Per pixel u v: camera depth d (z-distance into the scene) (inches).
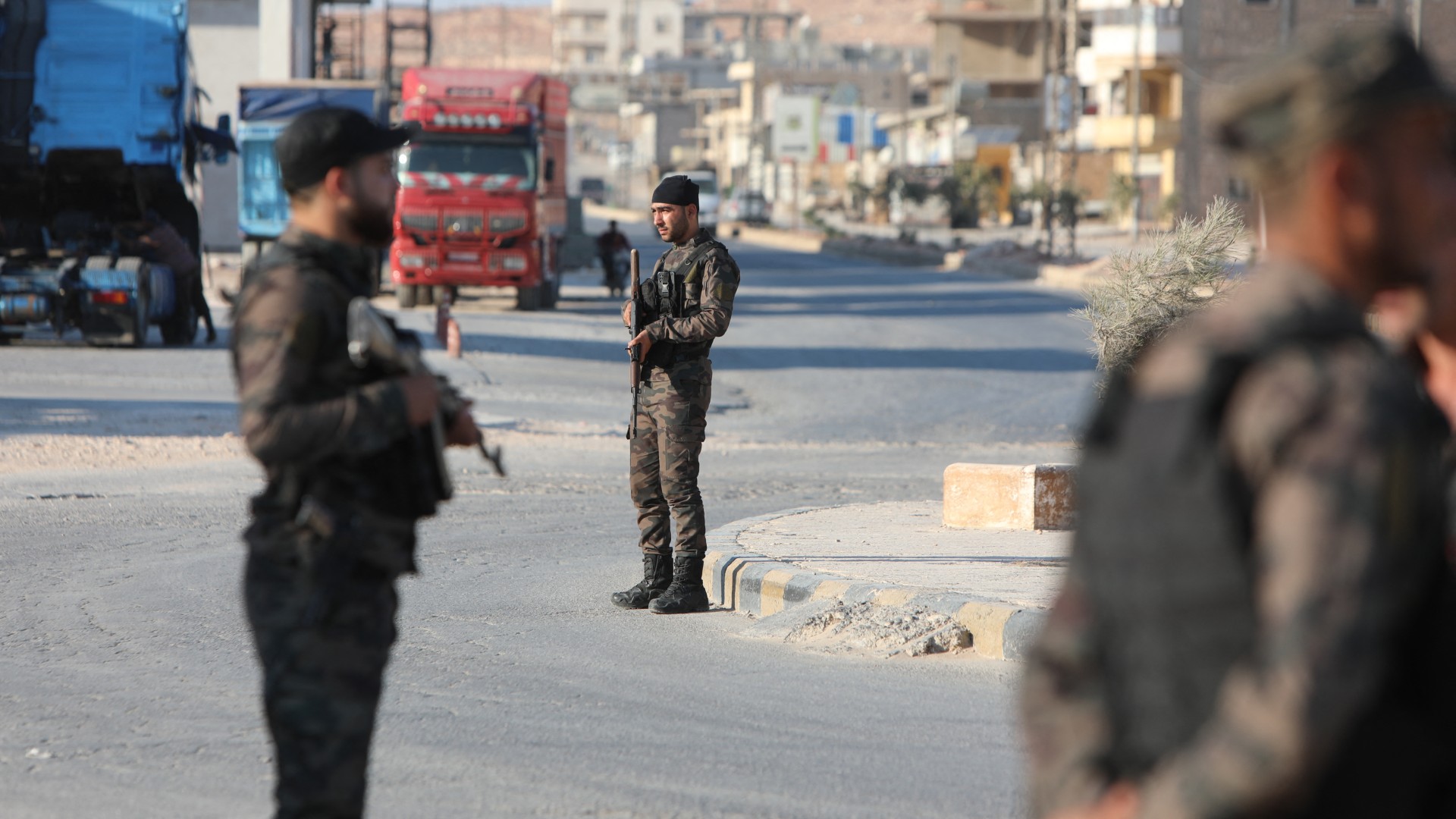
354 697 261.4
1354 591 128.9
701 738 480.4
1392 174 142.3
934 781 432.1
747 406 1849.2
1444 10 4160.9
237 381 261.0
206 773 439.5
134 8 2033.7
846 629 639.1
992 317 3125.0
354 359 256.1
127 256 2103.8
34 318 2000.5
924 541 840.3
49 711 510.6
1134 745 144.7
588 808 407.5
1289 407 133.8
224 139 2185.0
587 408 1720.0
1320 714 127.3
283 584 261.3
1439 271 146.6
